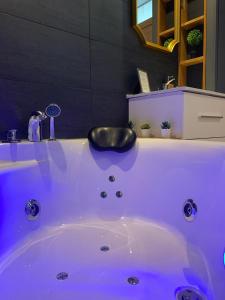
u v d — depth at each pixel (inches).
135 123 64.3
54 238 39.4
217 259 28.5
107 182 48.5
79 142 48.6
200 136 57.2
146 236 39.9
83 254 34.3
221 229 29.4
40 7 49.7
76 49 55.4
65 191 45.5
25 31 47.9
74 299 25.2
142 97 61.9
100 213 47.6
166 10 77.5
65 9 53.4
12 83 46.7
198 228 34.5
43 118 44.8
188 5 80.8
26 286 27.4
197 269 29.8
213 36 77.6
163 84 73.0
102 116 60.8
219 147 32.7
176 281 27.9
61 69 53.2
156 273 29.5
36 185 40.4
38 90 50.1
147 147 46.5
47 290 26.7
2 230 32.3
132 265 31.3
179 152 40.5
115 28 62.4
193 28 80.2
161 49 72.6
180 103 53.4
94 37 58.4
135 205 46.6
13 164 37.3
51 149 44.5
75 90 55.7
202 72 80.0
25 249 35.6
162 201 42.7
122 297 25.5
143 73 66.9
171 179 41.4
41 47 50.1
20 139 47.6
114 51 62.4
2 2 44.9
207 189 33.6
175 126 54.6
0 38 44.9
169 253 34.2
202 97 57.0
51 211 43.0
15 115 47.3
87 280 28.4
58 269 30.6
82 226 44.3
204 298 25.2
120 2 63.3
